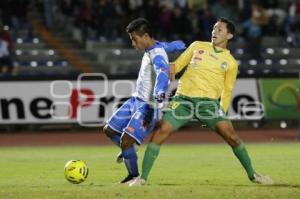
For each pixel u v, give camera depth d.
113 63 95.00
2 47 87.31
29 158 54.72
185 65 36.91
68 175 37.09
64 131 78.75
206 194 32.41
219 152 58.62
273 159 51.72
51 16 99.81
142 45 36.19
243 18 102.56
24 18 98.56
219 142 69.81
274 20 102.00
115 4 99.31
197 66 36.28
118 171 44.53
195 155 55.97
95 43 97.69
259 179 37.06
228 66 36.31
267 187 35.47
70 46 97.69
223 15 101.75
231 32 36.53
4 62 87.31
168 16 97.00
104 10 98.94
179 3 102.88
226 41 36.62
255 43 100.12
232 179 39.81
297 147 63.28
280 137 73.56
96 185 36.81
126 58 96.69
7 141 72.06
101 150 62.34
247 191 33.53
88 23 98.69
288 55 99.94
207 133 77.94
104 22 98.94
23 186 36.53
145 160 35.88
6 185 37.22
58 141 71.56
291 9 103.75
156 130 36.06
